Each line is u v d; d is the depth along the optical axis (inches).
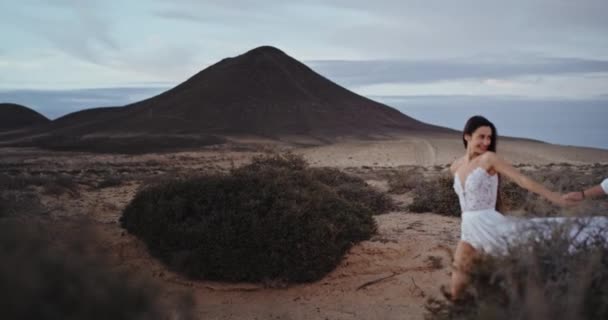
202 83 7696.9
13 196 473.4
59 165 1863.9
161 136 4630.9
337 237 365.7
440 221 480.4
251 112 6958.7
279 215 353.4
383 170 1481.3
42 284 91.7
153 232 364.5
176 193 386.3
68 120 7490.2
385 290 331.0
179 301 138.9
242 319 294.8
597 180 649.0
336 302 319.3
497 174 211.8
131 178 941.8
